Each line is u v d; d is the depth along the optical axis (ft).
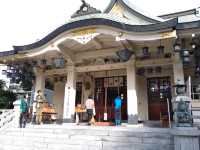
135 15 42.22
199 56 34.71
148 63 41.39
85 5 39.34
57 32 39.91
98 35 37.42
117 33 36.01
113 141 27.61
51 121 47.37
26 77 50.78
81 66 46.39
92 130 29.84
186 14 47.39
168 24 32.22
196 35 32.60
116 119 39.50
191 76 41.09
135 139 26.86
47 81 58.85
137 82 45.34
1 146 32.86
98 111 50.19
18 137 32.65
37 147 30.78
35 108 46.03
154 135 26.35
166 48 38.45
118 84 50.01
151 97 46.88
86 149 28.27
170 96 45.39
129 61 41.65
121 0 43.62
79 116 48.37
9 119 37.83
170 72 45.80
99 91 51.49
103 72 51.31
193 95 39.75
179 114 24.94
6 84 68.95
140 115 45.14
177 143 23.63
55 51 41.93
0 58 46.01
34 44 42.39
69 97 44.47
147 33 34.24
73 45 42.70
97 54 43.78
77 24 37.88
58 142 30.04
